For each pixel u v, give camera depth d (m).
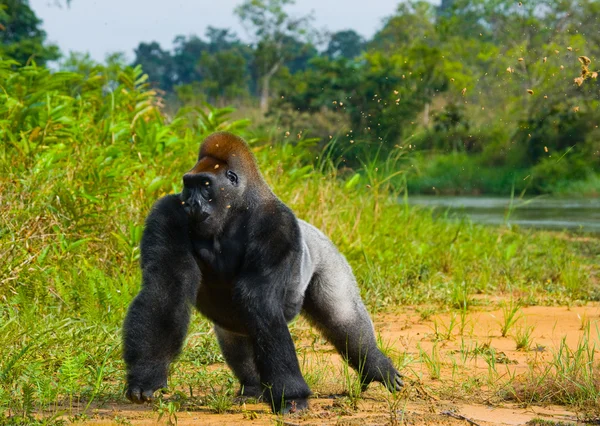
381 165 20.08
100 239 12.43
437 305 14.12
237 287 7.12
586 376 7.93
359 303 8.33
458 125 46.50
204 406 7.46
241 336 7.93
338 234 15.89
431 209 23.12
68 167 13.29
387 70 57.47
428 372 9.06
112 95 16.20
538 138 50.00
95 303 10.34
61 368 7.65
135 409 7.23
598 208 43.09
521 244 21.69
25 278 10.76
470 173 51.88
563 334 11.45
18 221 11.76
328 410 7.21
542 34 41.91
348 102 56.62
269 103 62.78
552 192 51.06
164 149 15.25
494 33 61.34
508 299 14.82
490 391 8.09
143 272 6.82
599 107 43.28
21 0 73.75
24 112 14.32
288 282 7.25
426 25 79.44
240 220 7.25
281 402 6.86
